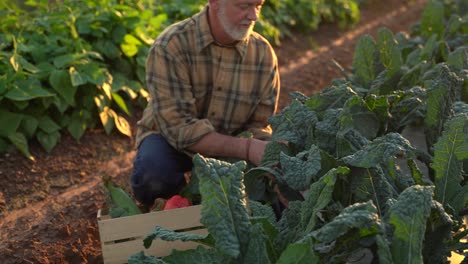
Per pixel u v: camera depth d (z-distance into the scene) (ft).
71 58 17.65
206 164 8.13
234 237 7.82
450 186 9.82
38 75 17.34
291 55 27.45
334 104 11.17
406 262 7.52
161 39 11.55
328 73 25.35
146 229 10.32
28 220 13.53
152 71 11.60
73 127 17.39
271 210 9.41
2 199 14.38
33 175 15.47
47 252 12.21
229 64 11.64
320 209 8.25
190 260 8.39
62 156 16.52
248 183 10.65
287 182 9.29
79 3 20.35
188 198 11.84
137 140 12.64
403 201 7.72
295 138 10.53
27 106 16.99
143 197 12.25
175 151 12.10
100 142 17.51
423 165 14.65
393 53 14.62
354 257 10.37
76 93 17.76
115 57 19.44
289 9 30.94
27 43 18.85
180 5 23.99
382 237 7.59
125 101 19.38
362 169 9.23
